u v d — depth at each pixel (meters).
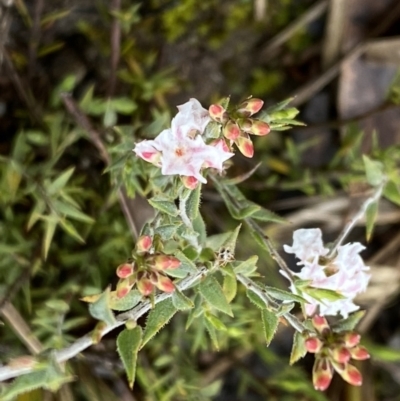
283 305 0.12
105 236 0.19
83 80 0.20
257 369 0.22
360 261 0.13
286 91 0.22
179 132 0.11
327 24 0.21
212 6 0.21
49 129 0.18
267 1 0.21
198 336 0.17
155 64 0.21
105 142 0.17
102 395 0.18
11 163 0.16
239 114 0.11
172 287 0.11
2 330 0.18
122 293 0.11
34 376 0.12
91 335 0.11
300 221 0.21
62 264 0.19
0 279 0.18
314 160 0.21
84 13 0.20
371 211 0.15
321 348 0.12
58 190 0.16
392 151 0.17
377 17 0.21
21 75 0.19
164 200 0.11
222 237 0.13
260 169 0.21
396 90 0.18
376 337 0.23
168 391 0.17
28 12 0.19
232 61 0.22
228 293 0.12
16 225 0.18
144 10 0.20
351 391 0.21
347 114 0.21
